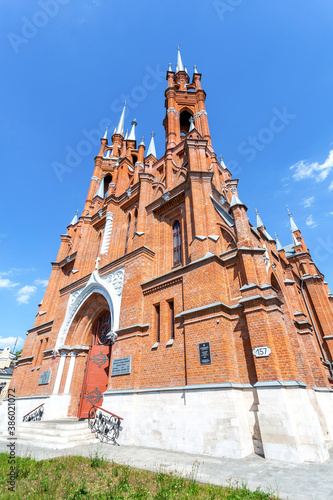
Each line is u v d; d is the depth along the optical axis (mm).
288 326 15227
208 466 7898
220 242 14945
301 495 5516
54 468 7375
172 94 27469
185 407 10703
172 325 13812
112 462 7969
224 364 10422
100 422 13500
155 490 5754
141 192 20688
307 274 29781
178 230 17703
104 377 17266
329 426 13992
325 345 25969
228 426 9344
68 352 19562
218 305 11500
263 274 12406
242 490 5594
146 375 13070
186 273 13750
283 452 8445
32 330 26266
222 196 18688
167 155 21438
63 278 27203
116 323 15789
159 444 10875
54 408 17375
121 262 18188
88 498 5414
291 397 9289
